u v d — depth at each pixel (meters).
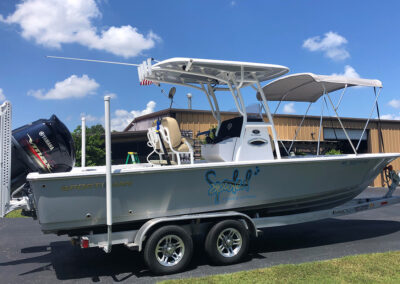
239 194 5.05
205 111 14.34
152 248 4.32
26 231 7.52
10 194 4.72
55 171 4.70
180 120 13.91
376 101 6.37
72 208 4.18
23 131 4.61
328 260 4.48
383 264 4.25
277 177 5.29
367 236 6.41
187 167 4.61
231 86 5.47
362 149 19.22
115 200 4.34
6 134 4.45
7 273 4.60
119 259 5.23
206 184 4.81
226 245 4.79
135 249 4.37
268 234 6.87
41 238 6.81
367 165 6.22
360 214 9.20
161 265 4.35
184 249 4.48
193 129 14.08
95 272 4.59
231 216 4.88
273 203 5.39
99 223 4.37
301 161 5.37
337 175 5.88
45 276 4.45
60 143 4.69
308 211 6.08
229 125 5.76
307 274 3.91
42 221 4.10
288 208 5.74
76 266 4.89
